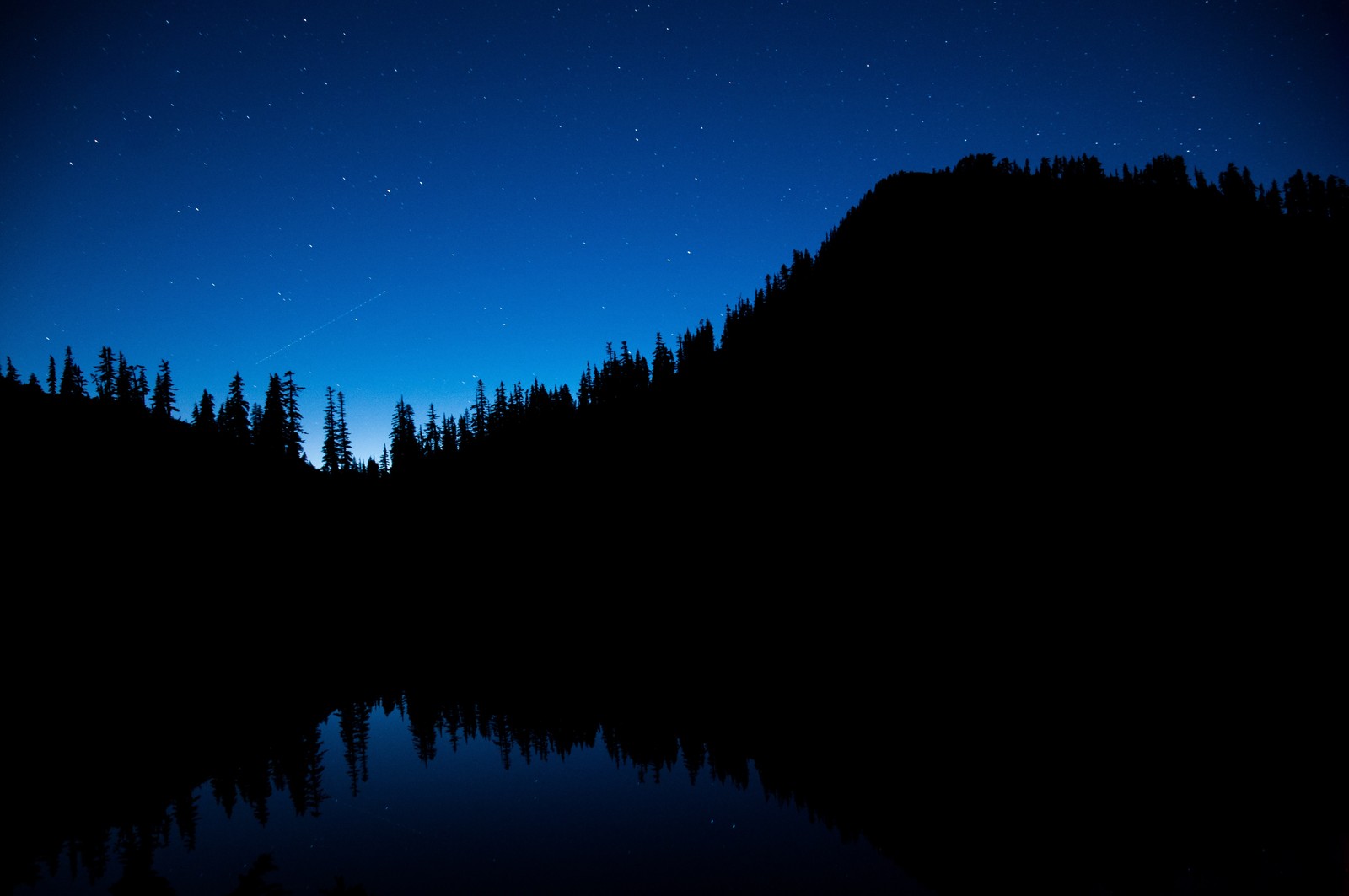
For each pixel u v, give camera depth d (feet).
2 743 60.03
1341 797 44.42
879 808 43.98
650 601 150.20
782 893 32.55
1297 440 157.69
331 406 261.24
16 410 164.04
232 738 62.18
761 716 68.39
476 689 83.66
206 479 177.27
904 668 87.15
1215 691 72.13
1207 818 41.57
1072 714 66.33
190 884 33.58
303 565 161.58
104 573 116.57
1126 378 196.03
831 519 171.12
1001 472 166.61
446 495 249.75
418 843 38.63
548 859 36.63
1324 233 266.77
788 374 264.93
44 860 36.52
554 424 296.71
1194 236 271.90
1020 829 40.06
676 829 40.68
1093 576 119.24
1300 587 105.81
